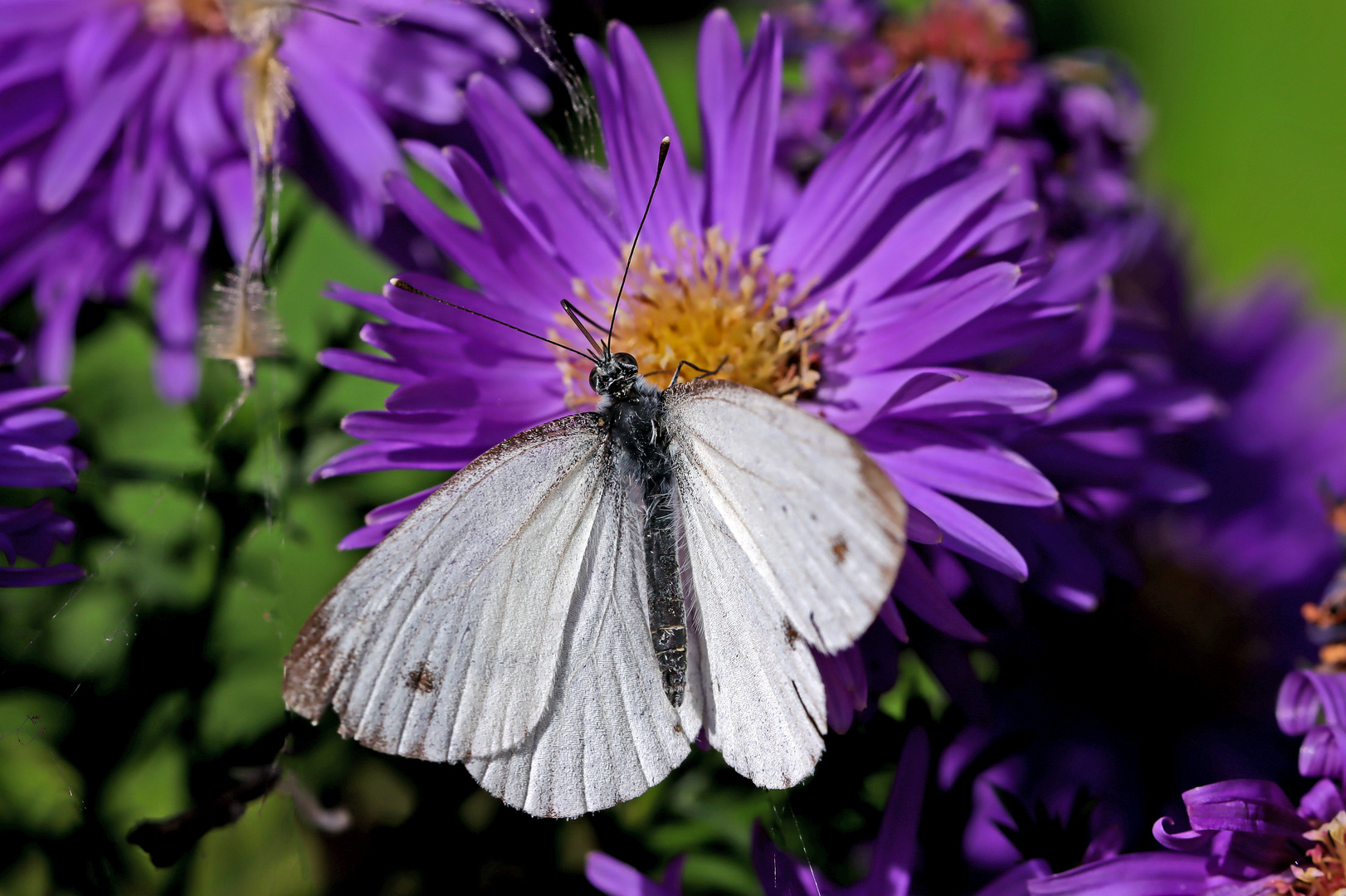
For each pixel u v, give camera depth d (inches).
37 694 9.9
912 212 9.9
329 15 10.3
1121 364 10.2
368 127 10.3
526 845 10.1
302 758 10.1
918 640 9.7
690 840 10.1
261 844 10.1
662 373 10.0
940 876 9.7
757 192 10.0
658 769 9.5
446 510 9.4
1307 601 10.2
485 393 9.8
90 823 9.9
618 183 10.0
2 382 9.7
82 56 10.3
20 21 10.3
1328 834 9.3
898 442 9.7
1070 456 9.9
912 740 9.7
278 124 10.1
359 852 10.1
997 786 9.8
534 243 9.9
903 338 9.8
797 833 9.7
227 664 10.2
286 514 10.3
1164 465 10.0
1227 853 9.4
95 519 10.2
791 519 9.3
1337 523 10.1
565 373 9.9
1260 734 10.0
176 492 10.2
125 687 10.0
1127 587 10.0
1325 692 9.5
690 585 9.6
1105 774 9.9
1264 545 10.3
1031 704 10.0
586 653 9.5
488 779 9.5
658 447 9.6
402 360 9.7
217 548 10.2
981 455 9.6
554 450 9.6
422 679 9.4
